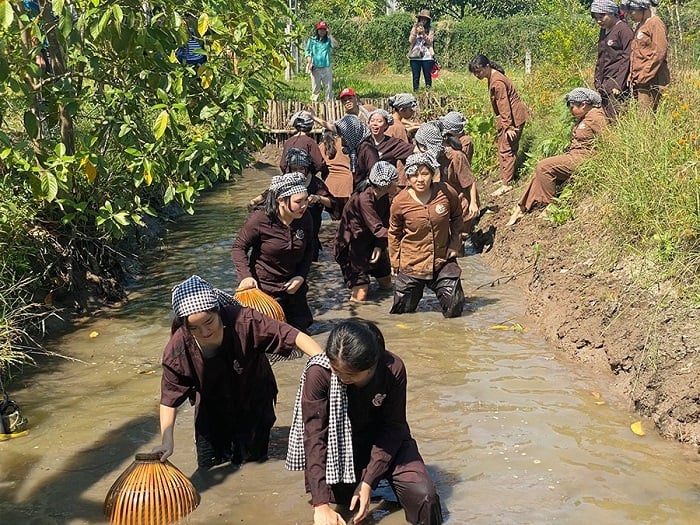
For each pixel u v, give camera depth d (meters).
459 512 4.80
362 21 30.84
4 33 7.32
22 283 7.50
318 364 4.50
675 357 5.94
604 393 6.34
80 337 7.82
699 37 12.75
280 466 5.38
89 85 8.60
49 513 4.89
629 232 7.79
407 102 10.84
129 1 7.52
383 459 4.58
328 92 20.22
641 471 5.19
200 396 5.18
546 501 4.89
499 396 6.32
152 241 10.88
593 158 9.52
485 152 13.84
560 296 7.80
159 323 8.12
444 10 33.59
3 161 8.02
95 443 5.75
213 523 4.74
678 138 8.50
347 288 9.24
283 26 8.59
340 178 10.05
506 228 10.41
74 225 8.58
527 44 29.12
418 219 8.05
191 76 8.43
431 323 8.05
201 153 8.26
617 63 10.46
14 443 5.76
